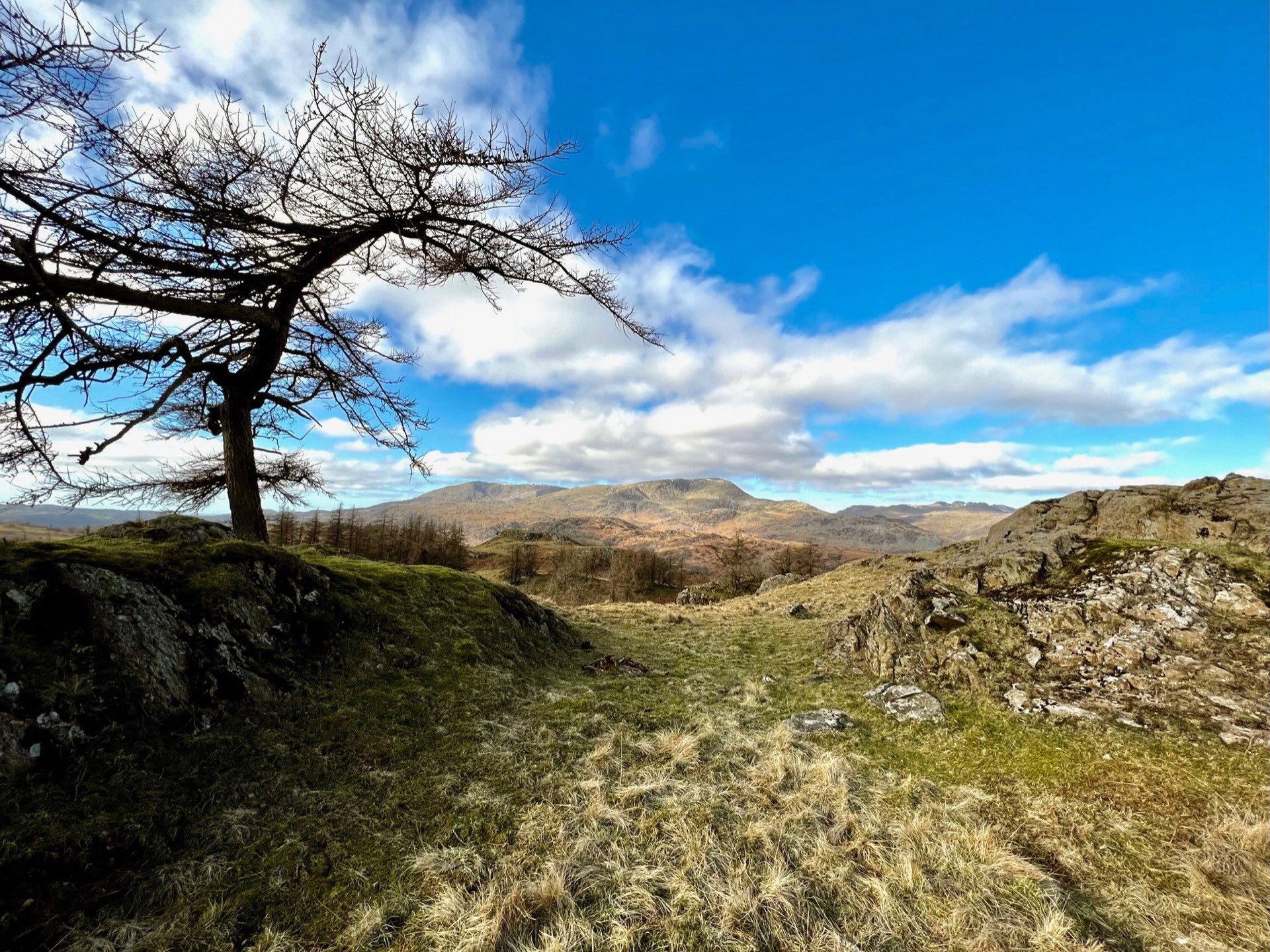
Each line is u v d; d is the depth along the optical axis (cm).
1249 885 271
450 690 481
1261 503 865
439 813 325
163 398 425
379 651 500
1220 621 524
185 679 355
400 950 229
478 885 271
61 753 276
